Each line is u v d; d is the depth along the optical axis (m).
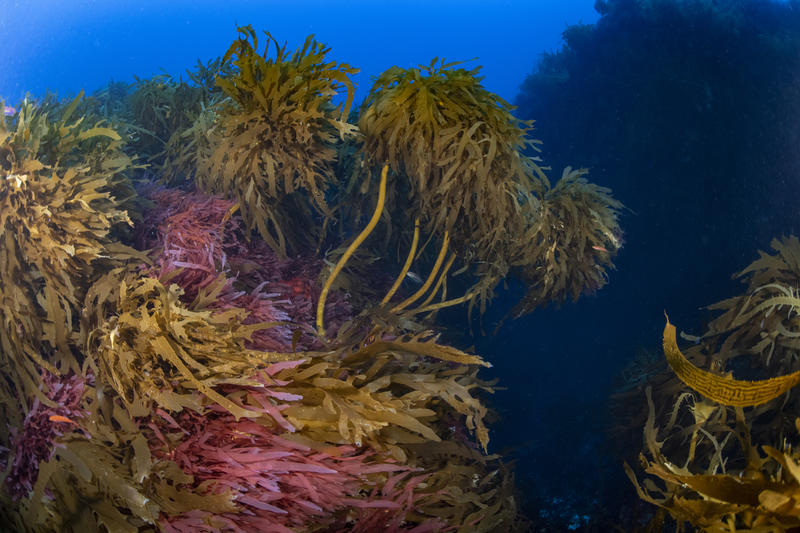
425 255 3.47
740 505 0.94
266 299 2.49
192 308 2.07
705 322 3.26
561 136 8.02
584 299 6.38
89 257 1.97
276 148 2.33
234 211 2.64
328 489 1.70
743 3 7.63
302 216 3.03
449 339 3.50
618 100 7.41
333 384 1.83
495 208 2.35
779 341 2.52
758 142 6.93
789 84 6.98
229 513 1.61
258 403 1.78
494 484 2.62
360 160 2.64
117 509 1.63
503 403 5.14
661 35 7.32
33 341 2.01
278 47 2.21
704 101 6.99
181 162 2.95
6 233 1.93
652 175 7.18
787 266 2.62
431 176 2.41
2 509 1.75
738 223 6.86
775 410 2.53
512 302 5.89
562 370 5.70
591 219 2.71
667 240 7.00
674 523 2.86
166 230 2.49
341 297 2.86
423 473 2.06
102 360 1.80
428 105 2.18
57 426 1.82
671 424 1.42
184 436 1.74
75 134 2.28
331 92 2.27
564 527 3.50
